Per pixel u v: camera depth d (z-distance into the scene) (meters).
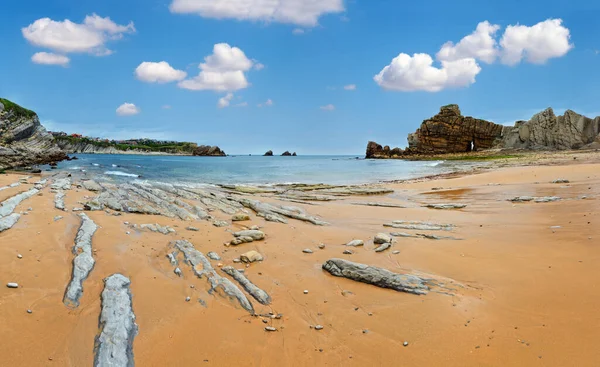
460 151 101.81
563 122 79.44
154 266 10.19
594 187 21.22
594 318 6.52
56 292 8.13
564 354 5.67
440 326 6.88
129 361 5.89
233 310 7.75
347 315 7.52
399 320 7.21
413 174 47.59
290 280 9.44
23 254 10.21
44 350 6.10
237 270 9.81
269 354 6.24
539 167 37.38
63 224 13.79
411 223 15.78
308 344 6.52
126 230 13.79
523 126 88.06
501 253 10.60
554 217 14.51
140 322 7.12
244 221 16.92
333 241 13.30
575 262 9.23
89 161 73.19
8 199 17.86
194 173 49.03
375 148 131.62
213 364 5.95
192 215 17.55
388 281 8.88
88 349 6.17
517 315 7.00
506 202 19.58
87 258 10.05
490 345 6.12
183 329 6.95
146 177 39.47
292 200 24.38
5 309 7.27
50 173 37.16
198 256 10.86
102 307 7.45
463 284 8.65
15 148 53.94
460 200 22.11
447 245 11.86
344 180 42.06
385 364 5.88
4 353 5.96
